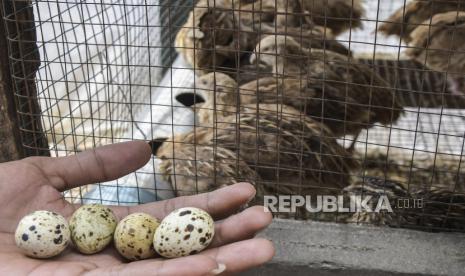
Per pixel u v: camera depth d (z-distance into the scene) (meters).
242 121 0.72
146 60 0.98
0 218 0.55
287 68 0.80
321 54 0.81
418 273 0.61
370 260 0.62
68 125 0.88
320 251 0.63
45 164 0.58
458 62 0.84
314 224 0.66
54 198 0.57
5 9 0.59
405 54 0.93
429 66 0.86
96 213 0.52
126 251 0.51
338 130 0.79
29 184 0.56
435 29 0.85
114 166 0.59
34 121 0.64
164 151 0.76
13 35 0.60
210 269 0.46
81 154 0.59
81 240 0.51
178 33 1.03
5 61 0.60
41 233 0.50
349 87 0.78
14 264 0.49
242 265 0.47
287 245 0.64
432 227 0.65
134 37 0.86
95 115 0.90
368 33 1.11
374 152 0.78
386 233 0.65
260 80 0.79
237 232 0.51
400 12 0.98
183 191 0.70
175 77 1.04
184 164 0.72
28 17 0.61
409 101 0.85
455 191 0.65
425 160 0.73
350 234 0.65
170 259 0.48
